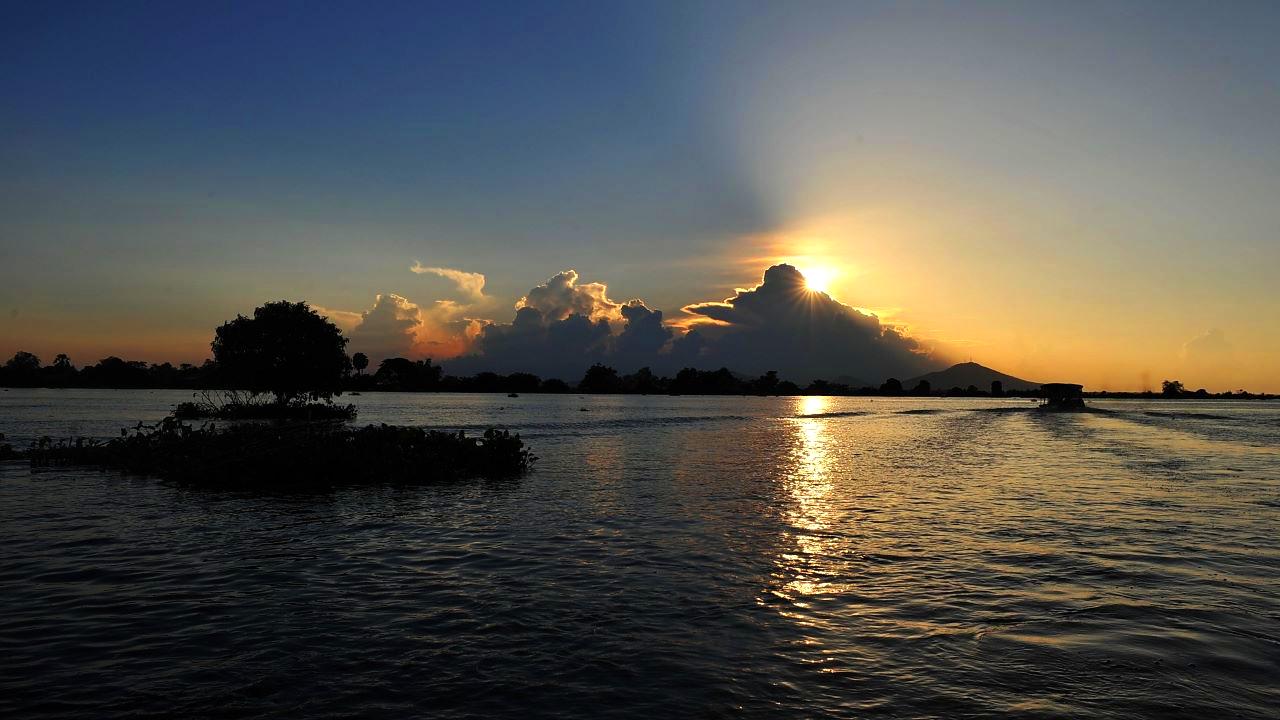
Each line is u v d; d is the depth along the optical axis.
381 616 11.25
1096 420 89.56
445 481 27.97
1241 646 10.05
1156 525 18.98
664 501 23.00
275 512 20.75
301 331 71.25
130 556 15.16
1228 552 15.78
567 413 97.56
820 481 28.42
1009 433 63.06
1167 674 9.06
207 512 20.70
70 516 19.88
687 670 9.11
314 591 12.62
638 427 66.50
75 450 31.69
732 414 106.81
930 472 31.88
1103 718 7.86
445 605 11.82
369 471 27.98
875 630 10.65
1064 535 17.61
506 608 11.66
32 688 8.55
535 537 17.28
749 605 11.84
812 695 8.40
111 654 9.64
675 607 11.72
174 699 8.27
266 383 69.88
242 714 7.89
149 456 29.56
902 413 117.19
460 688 8.55
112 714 7.88
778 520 19.61
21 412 78.31
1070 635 10.46
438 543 16.58
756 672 9.06
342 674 8.97
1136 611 11.57
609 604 11.89
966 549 16.02
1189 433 62.91
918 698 8.33
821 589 12.79
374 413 93.44
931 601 12.09
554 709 7.98
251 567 14.27
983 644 10.10
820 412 121.75
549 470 32.06
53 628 10.66
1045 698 8.36
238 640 10.17
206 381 72.50
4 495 23.64
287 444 28.67
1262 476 30.41
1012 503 22.81
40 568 14.12
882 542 16.73
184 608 11.64
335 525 18.78
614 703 8.14
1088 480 28.95
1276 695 8.48
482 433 55.94
